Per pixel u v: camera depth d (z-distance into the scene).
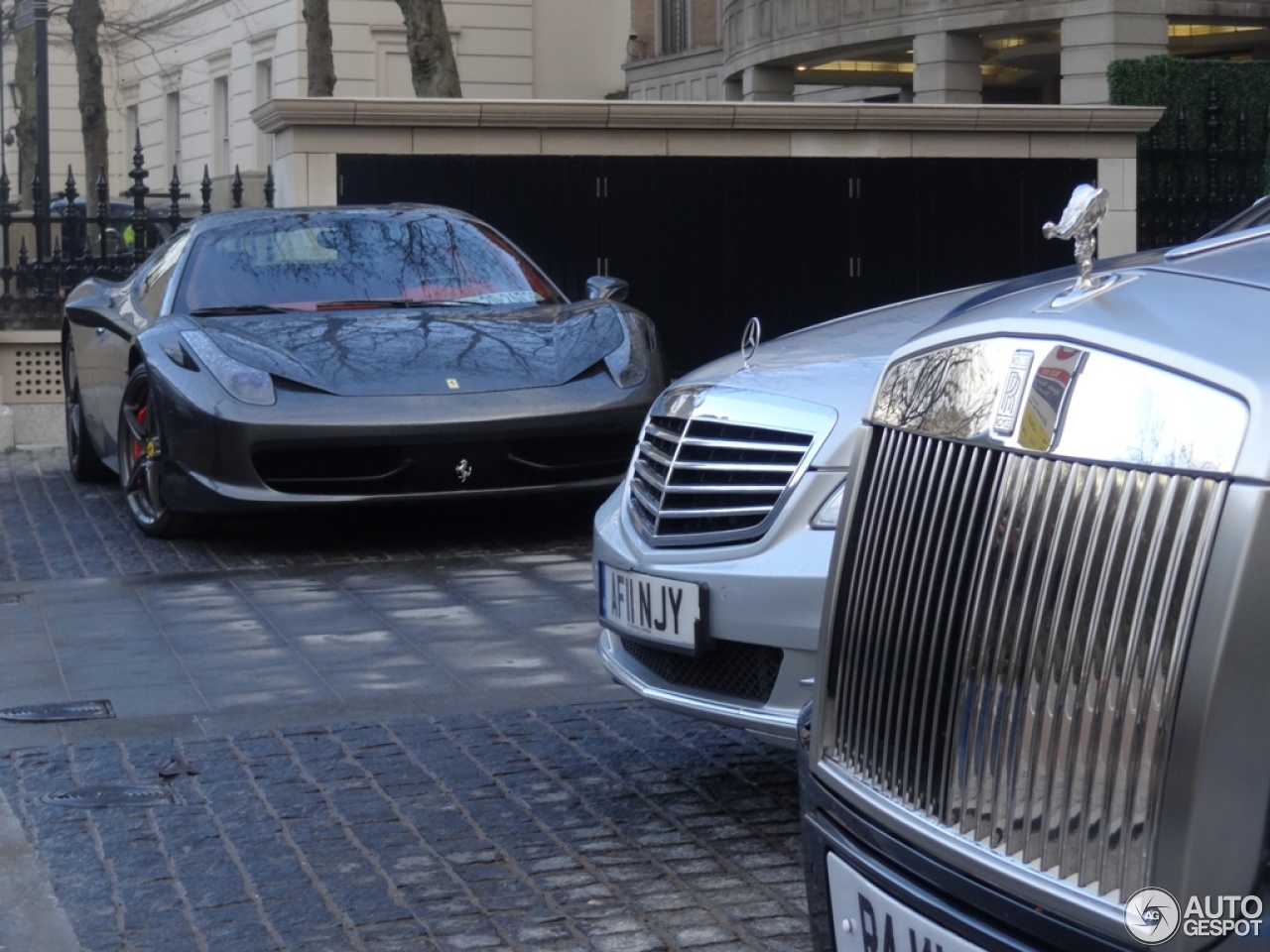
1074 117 13.09
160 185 40.00
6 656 6.02
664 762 4.72
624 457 7.94
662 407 4.52
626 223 12.30
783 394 4.09
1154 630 1.84
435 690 5.48
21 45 26.72
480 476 7.60
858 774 2.40
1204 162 13.80
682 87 33.84
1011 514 2.06
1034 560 2.02
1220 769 1.77
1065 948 1.94
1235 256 2.29
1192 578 1.81
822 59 28.28
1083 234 2.30
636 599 4.24
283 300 8.52
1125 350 1.95
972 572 2.13
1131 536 1.88
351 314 8.23
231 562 7.77
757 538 3.96
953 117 12.81
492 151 11.94
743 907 3.67
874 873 2.29
